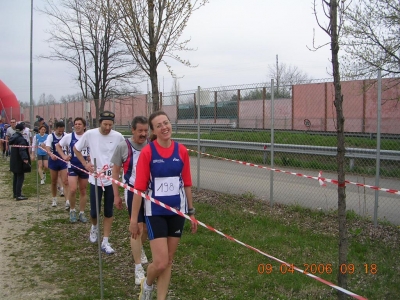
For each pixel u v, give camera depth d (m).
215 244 5.84
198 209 7.70
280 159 11.32
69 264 5.41
